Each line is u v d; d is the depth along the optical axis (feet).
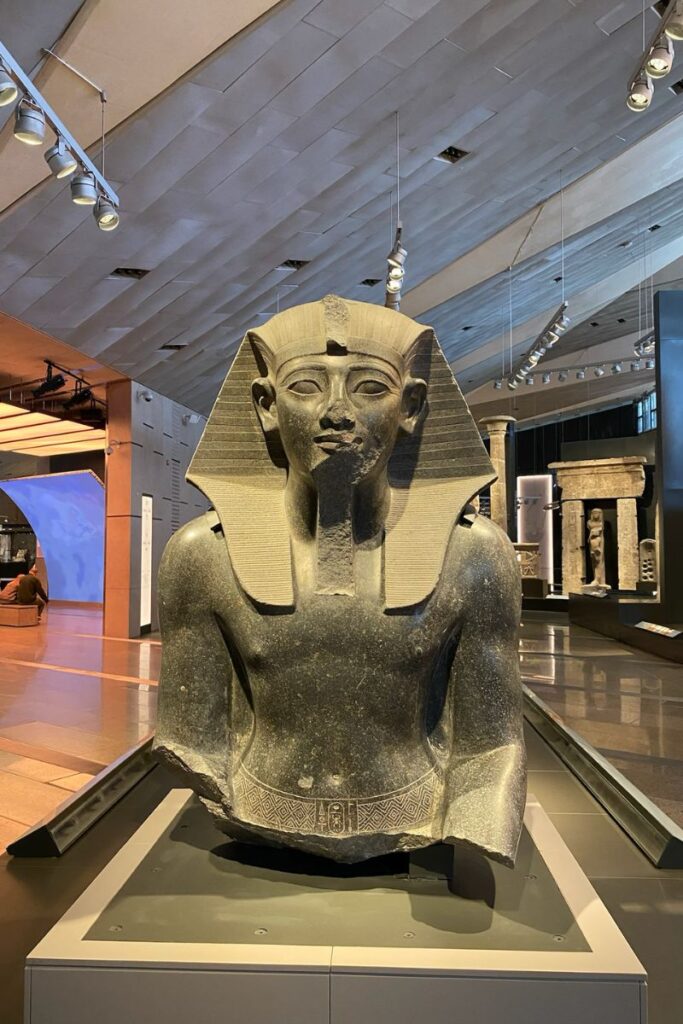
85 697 19.65
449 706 6.24
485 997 4.87
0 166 16.57
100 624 38.42
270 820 5.81
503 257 33.68
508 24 17.80
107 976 4.97
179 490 38.81
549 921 5.50
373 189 23.00
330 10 15.35
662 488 27.63
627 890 6.89
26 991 5.00
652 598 34.47
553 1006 4.84
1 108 14.74
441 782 5.99
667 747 14.29
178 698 6.10
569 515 45.42
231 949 5.08
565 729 11.60
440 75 18.66
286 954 5.02
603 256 39.19
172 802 7.96
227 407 6.46
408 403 6.22
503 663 6.06
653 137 27.63
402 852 6.35
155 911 5.61
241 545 5.97
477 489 6.16
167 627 6.25
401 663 5.75
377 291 31.91
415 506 6.16
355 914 5.58
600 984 4.83
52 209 18.40
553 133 23.67
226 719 6.21
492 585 6.03
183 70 15.53
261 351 6.22
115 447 32.53
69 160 13.69
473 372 54.29
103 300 23.97
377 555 5.99
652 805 8.20
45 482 47.19
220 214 21.07
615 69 21.27
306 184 21.12
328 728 5.77
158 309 25.94
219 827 6.38
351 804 5.73
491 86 19.94
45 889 6.68
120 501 32.50
